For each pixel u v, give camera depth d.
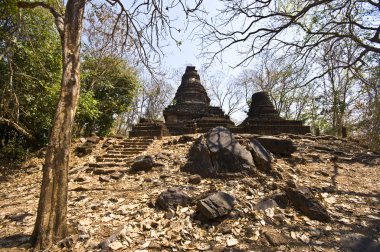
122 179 7.08
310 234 3.90
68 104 4.33
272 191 5.39
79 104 11.62
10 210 5.60
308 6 7.58
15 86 10.25
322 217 4.35
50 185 3.95
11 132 11.84
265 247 3.61
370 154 8.88
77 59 4.59
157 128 15.09
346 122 19.55
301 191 4.79
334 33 8.68
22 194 6.90
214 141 6.95
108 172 7.81
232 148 6.70
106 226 4.32
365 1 9.03
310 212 4.44
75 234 4.05
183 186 5.82
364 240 3.74
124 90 20.77
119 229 4.12
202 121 17.25
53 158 4.05
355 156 8.60
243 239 3.80
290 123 16.20
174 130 17.08
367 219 4.44
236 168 6.34
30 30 10.34
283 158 7.71
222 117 19.20
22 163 10.21
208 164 6.52
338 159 8.15
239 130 15.88
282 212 4.52
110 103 19.89
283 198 4.86
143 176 7.11
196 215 4.45
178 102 22.16
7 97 10.11
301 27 8.98
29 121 11.39
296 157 7.80
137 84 21.70
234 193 5.29
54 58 11.08
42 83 10.49
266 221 4.27
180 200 4.86
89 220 4.55
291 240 3.73
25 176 8.79
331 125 24.58
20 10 8.46
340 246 3.61
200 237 3.90
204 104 21.44
